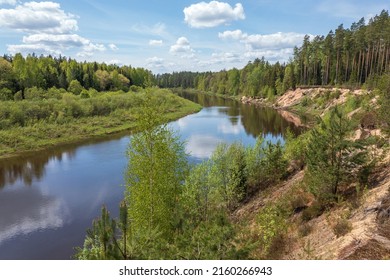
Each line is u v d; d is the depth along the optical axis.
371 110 29.05
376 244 10.60
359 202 14.61
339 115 16.17
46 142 60.34
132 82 172.88
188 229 13.02
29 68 112.12
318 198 17.44
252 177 28.41
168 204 18.38
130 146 18.14
